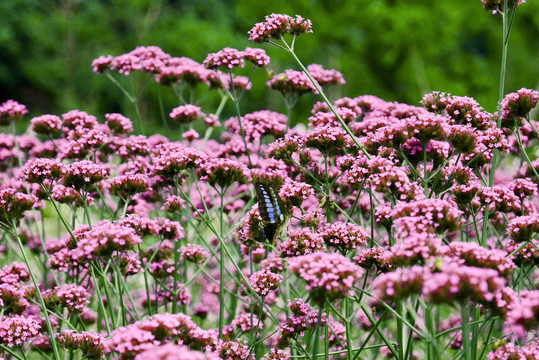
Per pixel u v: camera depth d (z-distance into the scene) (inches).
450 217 166.4
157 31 1193.4
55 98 1330.0
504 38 219.5
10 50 1262.3
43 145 321.1
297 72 287.9
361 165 217.5
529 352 157.9
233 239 298.7
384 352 240.4
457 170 206.7
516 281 199.9
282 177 239.5
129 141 285.6
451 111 214.1
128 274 237.5
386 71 877.2
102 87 1251.2
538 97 210.4
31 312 267.3
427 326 179.8
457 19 820.0
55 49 1307.8
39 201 280.4
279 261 225.6
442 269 138.2
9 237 295.3
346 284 153.2
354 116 267.0
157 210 307.3
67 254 245.4
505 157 285.7
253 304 234.7
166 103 1106.7
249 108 1026.7
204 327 313.4
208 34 1060.5
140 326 151.7
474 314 203.0
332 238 200.8
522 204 216.2
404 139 198.7
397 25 800.3
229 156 300.4
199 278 323.9
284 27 233.1
